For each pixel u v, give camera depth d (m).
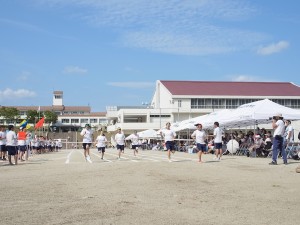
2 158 22.06
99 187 10.05
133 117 89.69
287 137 20.44
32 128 88.94
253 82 91.69
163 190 9.49
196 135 18.75
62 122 117.62
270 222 6.23
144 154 33.16
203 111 81.81
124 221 6.29
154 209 7.24
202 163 17.72
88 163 19.08
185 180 11.37
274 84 91.31
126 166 16.06
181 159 22.12
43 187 10.16
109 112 93.75
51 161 21.91
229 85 89.31
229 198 8.36
